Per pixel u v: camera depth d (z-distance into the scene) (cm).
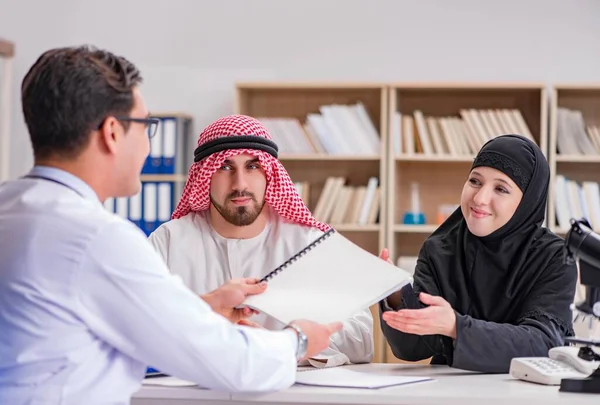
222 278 281
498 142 260
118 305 176
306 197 581
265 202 284
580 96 577
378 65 594
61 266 174
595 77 578
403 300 244
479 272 263
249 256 282
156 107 614
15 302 175
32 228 177
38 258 175
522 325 246
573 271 256
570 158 547
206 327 183
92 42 617
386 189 566
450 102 588
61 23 618
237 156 270
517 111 563
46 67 182
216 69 609
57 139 183
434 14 589
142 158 192
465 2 587
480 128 563
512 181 254
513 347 236
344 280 228
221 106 609
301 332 204
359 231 591
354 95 594
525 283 259
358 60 596
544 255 258
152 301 177
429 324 230
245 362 188
